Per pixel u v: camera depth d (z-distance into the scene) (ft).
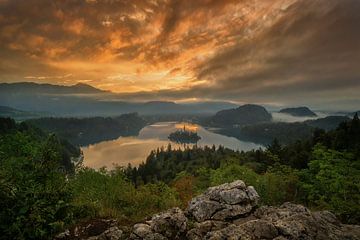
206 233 30.66
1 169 30.73
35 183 30.94
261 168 164.14
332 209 49.08
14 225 26.58
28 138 36.29
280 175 73.05
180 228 31.58
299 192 74.69
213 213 34.86
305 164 146.72
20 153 35.19
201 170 86.74
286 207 37.19
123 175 50.21
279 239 27.99
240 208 35.47
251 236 28.66
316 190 64.34
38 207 28.66
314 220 31.71
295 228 29.30
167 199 46.44
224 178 68.64
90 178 44.98
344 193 49.21
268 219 32.78
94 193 41.14
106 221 33.47
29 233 27.35
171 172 353.10
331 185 53.01
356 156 95.61
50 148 34.24
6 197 28.02
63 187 33.83
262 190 63.46
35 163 33.55
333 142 155.63
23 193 28.91
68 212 32.78
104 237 29.94
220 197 37.01
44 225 29.27
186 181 80.33
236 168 71.72
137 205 42.14
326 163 63.57
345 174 58.23
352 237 29.58
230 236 27.91
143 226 31.17
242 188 38.70
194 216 34.81
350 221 44.37
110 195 42.45
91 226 32.17
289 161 165.58
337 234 29.86
